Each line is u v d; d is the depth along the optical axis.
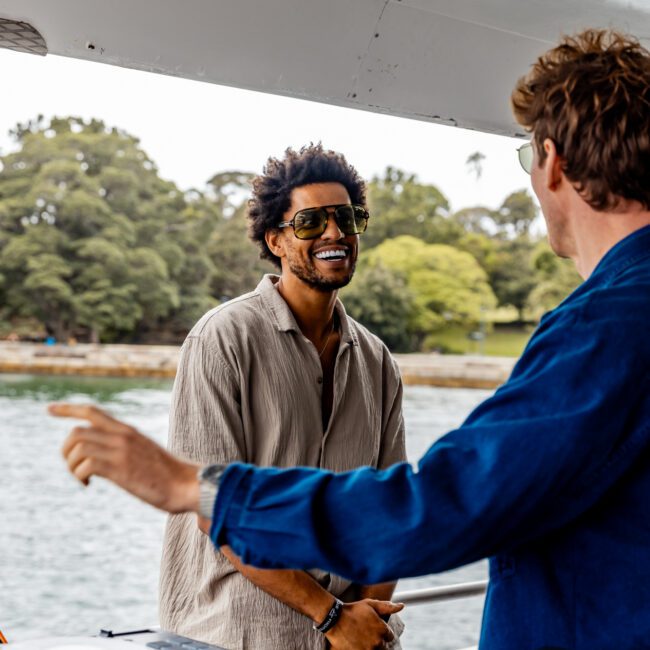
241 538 0.91
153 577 26.95
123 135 41.66
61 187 39.66
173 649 1.28
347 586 1.95
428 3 2.52
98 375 39.78
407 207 47.06
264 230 2.08
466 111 2.86
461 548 0.88
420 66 2.69
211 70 2.45
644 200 1.01
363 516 0.88
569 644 0.95
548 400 0.90
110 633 1.35
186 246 42.81
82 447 0.91
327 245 1.98
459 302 45.50
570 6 2.56
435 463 0.89
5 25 2.16
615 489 0.94
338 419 2.00
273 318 1.98
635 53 1.04
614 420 0.89
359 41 2.57
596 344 0.91
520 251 46.88
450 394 41.50
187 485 0.92
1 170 40.00
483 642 1.02
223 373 1.88
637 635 0.92
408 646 16.69
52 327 39.72
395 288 45.03
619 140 0.98
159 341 41.81
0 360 38.91
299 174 1.99
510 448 0.87
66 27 2.21
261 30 2.42
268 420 1.91
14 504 28.66
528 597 0.99
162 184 42.50
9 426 33.94
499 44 2.75
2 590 25.05
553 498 0.89
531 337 1.00
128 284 40.31
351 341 2.04
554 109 1.03
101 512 29.67
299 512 0.89
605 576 0.95
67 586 25.62
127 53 2.32
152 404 36.84
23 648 1.24
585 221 1.05
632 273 0.98
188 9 2.30
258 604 1.83
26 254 38.72
